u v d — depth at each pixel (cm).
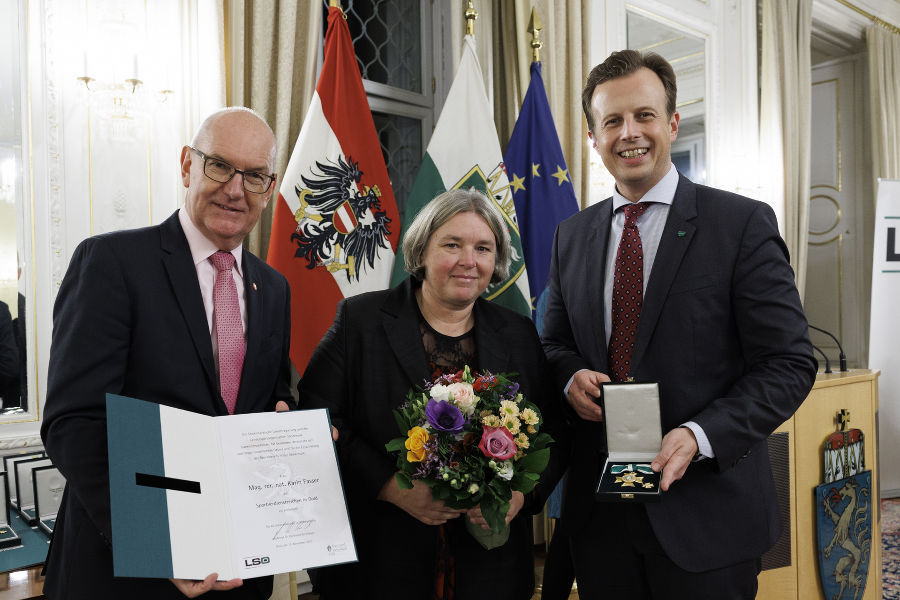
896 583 350
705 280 162
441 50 406
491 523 137
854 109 721
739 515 160
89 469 127
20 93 248
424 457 136
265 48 297
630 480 143
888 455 502
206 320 150
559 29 398
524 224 345
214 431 134
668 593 159
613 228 185
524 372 174
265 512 129
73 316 137
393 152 391
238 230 152
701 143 529
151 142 272
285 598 259
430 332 172
